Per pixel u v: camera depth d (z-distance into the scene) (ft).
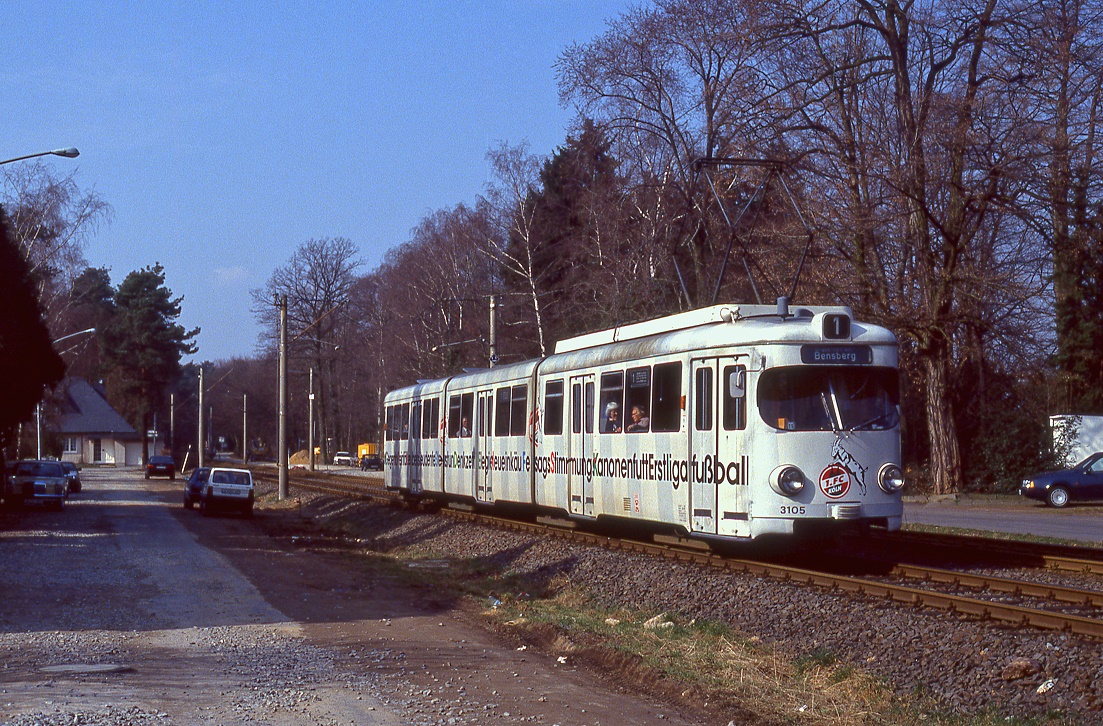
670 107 137.80
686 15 129.29
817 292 119.14
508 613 50.70
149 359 342.03
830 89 117.70
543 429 76.95
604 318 146.72
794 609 42.88
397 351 221.66
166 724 28.84
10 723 28.60
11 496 130.82
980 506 117.60
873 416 53.78
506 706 31.58
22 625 45.65
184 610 50.90
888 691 32.50
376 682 34.81
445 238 204.64
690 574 52.75
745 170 124.77
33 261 157.07
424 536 88.02
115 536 92.94
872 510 53.06
